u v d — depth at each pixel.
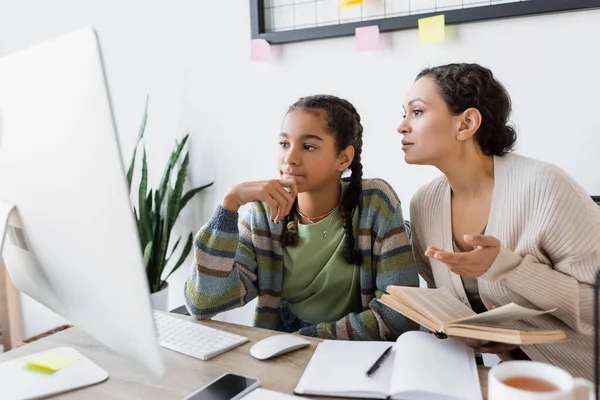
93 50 0.47
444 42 1.56
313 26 1.74
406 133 1.08
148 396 0.72
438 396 0.68
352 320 1.05
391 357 0.82
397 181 1.70
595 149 1.42
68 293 0.61
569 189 0.97
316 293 1.19
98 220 0.50
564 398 0.51
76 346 0.89
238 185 1.05
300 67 1.79
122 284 0.51
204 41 1.96
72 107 0.49
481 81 1.03
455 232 1.10
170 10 2.01
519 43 1.46
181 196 1.97
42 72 0.52
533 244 0.98
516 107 1.50
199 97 2.01
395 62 1.64
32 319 2.50
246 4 1.85
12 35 2.42
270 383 0.75
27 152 0.56
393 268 1.12
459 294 1.07
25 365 0.82
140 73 2.12
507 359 1.07
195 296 1.04
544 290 0.90
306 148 1.10
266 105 1.88
